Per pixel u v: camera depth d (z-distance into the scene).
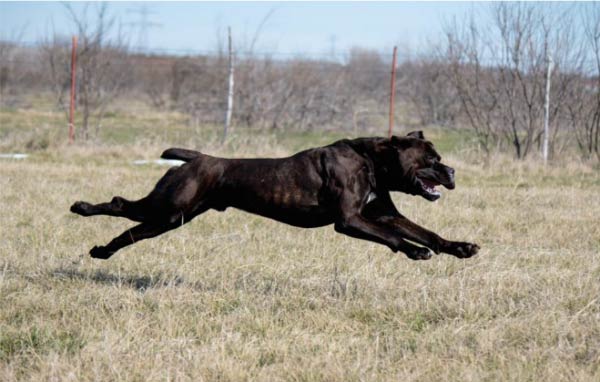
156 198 8.01
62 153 20.39
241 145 21.44
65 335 6.78
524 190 16.20
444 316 7.44
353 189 7.73
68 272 8.84
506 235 11.53
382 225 7.97
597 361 6.16
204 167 7.99
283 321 7.29
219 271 9.06
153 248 10.16
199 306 7.64
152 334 6.86
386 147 7.79
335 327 7.12
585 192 16.14
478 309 7.52
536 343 6.62
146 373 5.88
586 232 11.72
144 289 8.32
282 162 7.95
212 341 6.56
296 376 5.88
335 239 10.87
